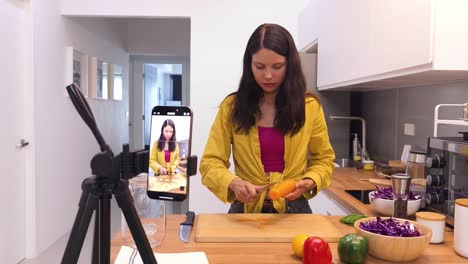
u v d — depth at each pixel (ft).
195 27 11.53
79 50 13.42
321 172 4.42
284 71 4.23
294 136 4.42
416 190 5.12
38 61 10.27
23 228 10.06
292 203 4.56
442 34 4.37
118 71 18.52
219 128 4.59
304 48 10.85
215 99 11.64
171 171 3.01
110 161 2.23
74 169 13.08
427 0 4.44
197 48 11.56
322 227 3.92
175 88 30.37
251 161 4.50
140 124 22.56
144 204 3.48
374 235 3.23
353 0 6.89
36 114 10.18
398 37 5.17
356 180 7.61
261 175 4.49
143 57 22.21
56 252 10.72
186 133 2.99
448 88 6.63
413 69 4.90
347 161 10.33
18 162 9.76
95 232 2.28
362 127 10.39
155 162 3.03
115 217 11.87
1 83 8.90
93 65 14.39
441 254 3.42
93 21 14.90
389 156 9.12
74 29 12.90
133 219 2.32
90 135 14.62
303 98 4.35
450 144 4.23
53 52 11.25
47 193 10.97
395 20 5.25
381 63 5.73
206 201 11.66
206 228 3.87
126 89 20.45
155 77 26.43
